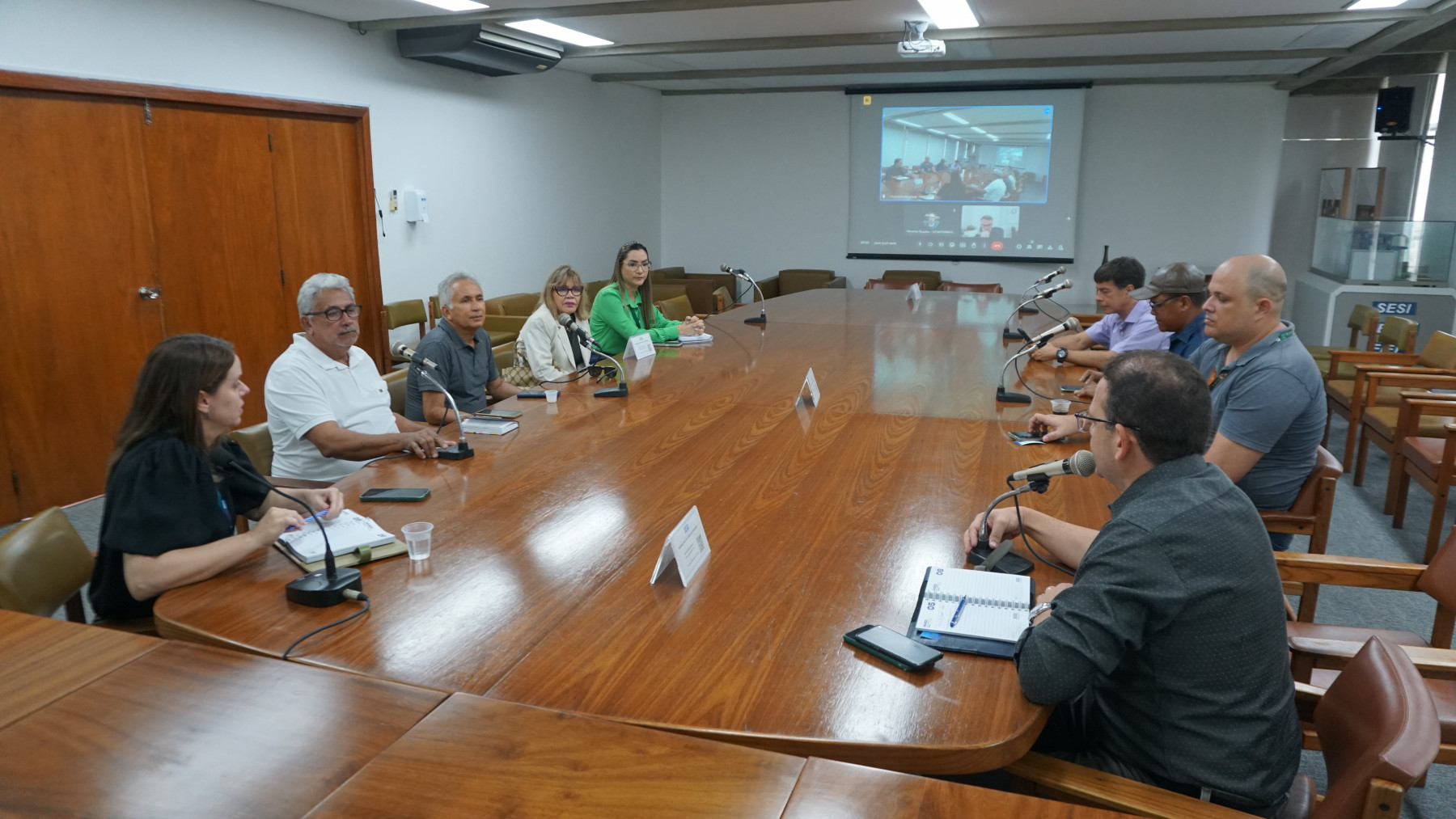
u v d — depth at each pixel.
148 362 1.76
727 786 1.10
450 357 3.34
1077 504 2.08
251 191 5.12
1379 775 1.08
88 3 4.21
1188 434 1.37
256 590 1.65
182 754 1.15
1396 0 5.27
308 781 1.10
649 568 1.74
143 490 1.67
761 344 4.38
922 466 2.38
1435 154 7.56
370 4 5.24
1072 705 1.56
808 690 1.33
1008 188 9.09
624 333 4.30
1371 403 4.49
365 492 2.16
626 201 9.40
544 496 2.16
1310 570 2.06
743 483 2.24
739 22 6.07
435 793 1.07
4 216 3.93
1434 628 2.07
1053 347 4.14
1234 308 2.47
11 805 1.05
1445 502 3.53
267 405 2.79
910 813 1.06
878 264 9.70
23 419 4.06
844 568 1.74
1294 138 8.88
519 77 7.51
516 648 1.44
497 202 7.34
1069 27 6.11
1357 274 7.20
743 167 9.88
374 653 1.42
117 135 4.38
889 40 6.52
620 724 1.22
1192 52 7.28
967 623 1.51
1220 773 1.32
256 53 5.12
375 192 6.03
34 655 1.40
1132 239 9.04
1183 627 1.30
